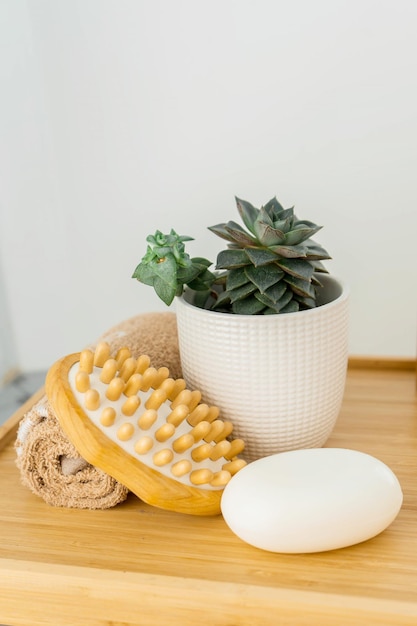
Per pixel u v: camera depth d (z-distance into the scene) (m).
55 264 0.74
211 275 0.44
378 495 0.37
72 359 0.41
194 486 0.40
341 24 0.59
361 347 0.69
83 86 0.65
